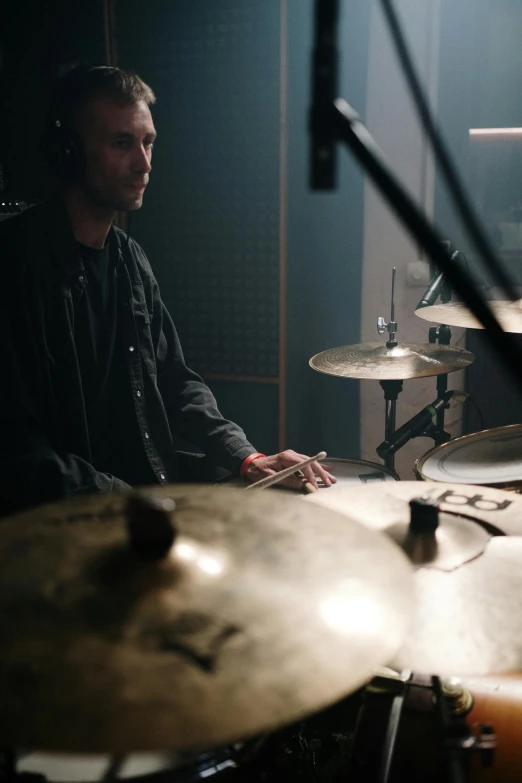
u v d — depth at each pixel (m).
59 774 0.89
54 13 2.64
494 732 0.89
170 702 0.59
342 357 2.20
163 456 1.92
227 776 0.89
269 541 0.79
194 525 0.79
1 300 1.66
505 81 2.78
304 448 2.98
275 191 2.61
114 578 0.69
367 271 2.88
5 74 2.69
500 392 2.78
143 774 0.87
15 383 1.65
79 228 1.79
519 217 2.78
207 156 2.67
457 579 0.93
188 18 2.57
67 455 1.69
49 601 0.68
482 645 0.83
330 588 0.73
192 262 2.79
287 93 2.53
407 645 0.83
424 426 2.15
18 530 0.80
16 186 2.75
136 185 1.78
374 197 2.80
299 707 0.60
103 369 1.86
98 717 0.58
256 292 2.72
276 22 2.48
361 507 1.15
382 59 2.67
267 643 0.65
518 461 1.61
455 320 1.98
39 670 0.62
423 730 0.90
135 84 1.76
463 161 2.74
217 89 2.60
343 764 1.17
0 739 0.57
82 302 1.79
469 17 2.62
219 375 2.84
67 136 1.74
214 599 0.68
